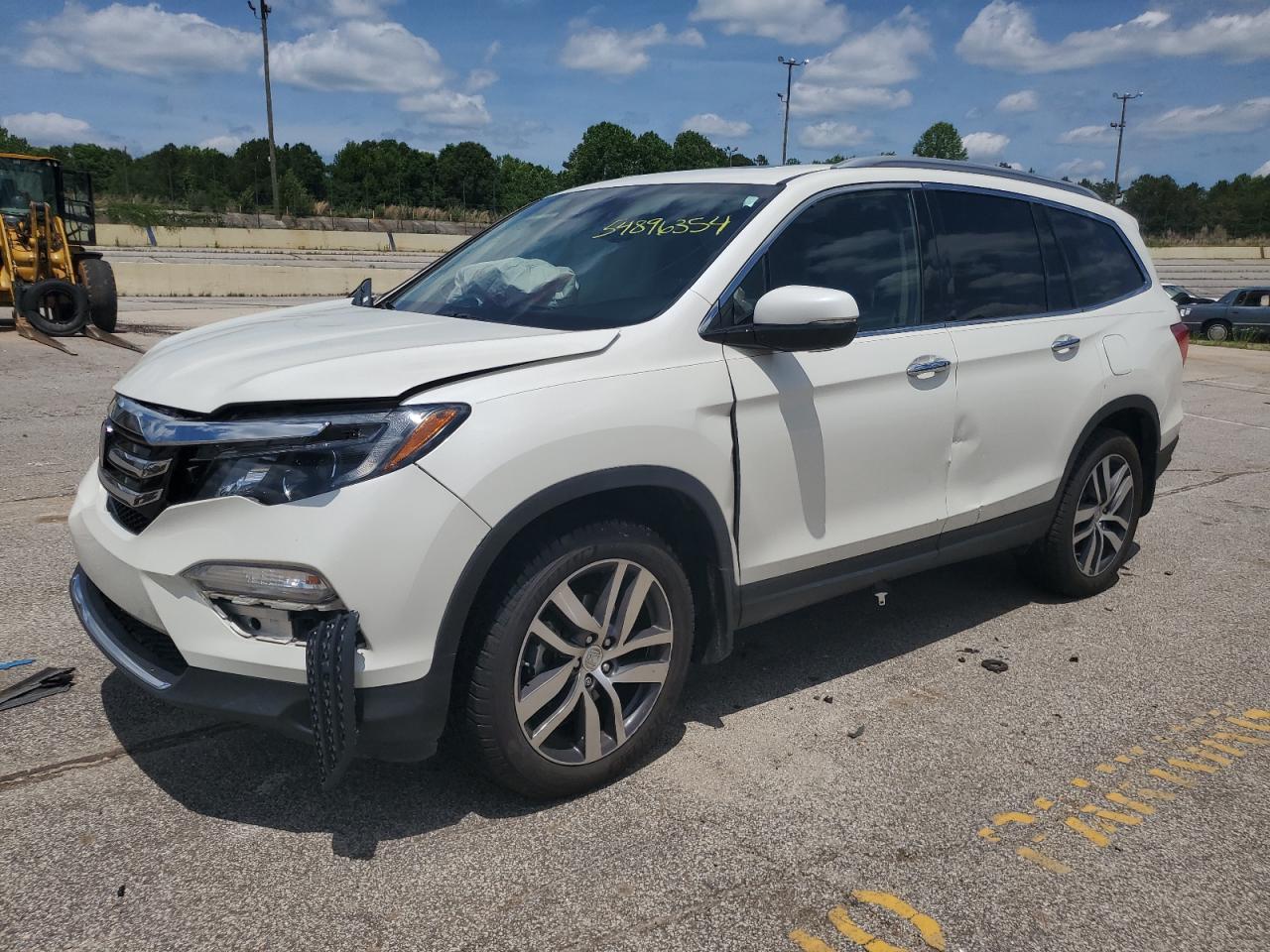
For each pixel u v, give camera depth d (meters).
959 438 3.93
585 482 2.79
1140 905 2.59
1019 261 4.32
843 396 3.48
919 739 3.44
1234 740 3.51
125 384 3.03
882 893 2.60
